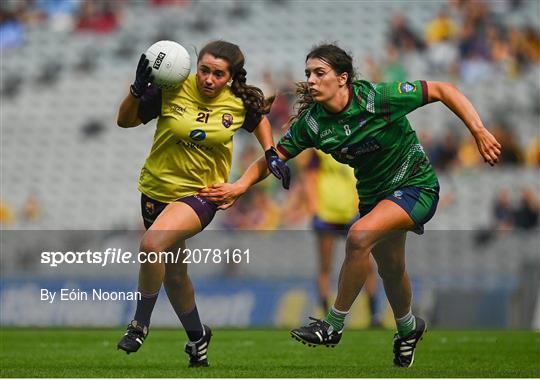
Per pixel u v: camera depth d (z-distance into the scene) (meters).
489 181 69.19
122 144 79.69
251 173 22.36
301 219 63.25
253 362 25.34
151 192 22.53
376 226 20.95
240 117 22.16
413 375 20.58
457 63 78.00
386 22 85.06
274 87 73.88
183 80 21.47
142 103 21.69
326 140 21.59
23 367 23.34
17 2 92.56
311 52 21.09
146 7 90.25
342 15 86.19
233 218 64.19
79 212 77.62
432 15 82.38
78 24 90.31
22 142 81.50
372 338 36.19
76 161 79.69
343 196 42.91
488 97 75.75
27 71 86.75
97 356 27.83
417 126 72.38
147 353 29.20
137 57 86.62
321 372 21.25
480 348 31.00
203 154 22.06
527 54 78.69
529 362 25.19
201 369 22.30
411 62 78.62
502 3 81.19
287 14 87.56
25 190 79.19
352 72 21.08
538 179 69.56
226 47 21.34
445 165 69.50
